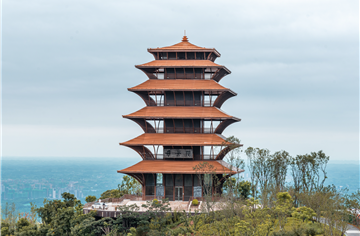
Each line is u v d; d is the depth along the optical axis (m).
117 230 75.38
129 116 93.19
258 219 64.69
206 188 86.50
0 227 83.31
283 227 60.12
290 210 72.62
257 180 92.94
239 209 71.50
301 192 80.00
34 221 92.19
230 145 88.38
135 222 76.81
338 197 69.75
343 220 65.31
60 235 78.19
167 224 79.00
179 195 91.88
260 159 92.62
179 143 91.44
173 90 94.06
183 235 67.94
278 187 82.88
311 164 88.94
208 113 93.38
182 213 77.31
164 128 95.44
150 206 84.25
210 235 66.56
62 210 81.56
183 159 93.06
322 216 67.75
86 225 74.25
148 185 93.19
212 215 74.06
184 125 94.75
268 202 74.31
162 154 94.25
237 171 86.44
